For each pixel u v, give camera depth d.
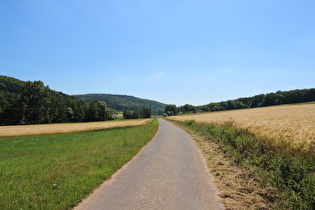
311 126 14.28
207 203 3.80
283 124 16.80
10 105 60.16
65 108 80.38
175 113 146.88
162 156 8.36
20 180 5.25
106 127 33.53
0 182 5.29
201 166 6.69
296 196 3.91
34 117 64.19
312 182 4.12
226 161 7.43
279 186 4.60
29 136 25.58
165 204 3.73
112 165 6.49
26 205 3.65
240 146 8.59
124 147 9.80
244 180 5.17
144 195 4.20
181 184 4.89
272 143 7.87
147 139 13.68
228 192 4.38
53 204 3.69
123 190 4.50
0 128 39.09
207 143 12.15
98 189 4.60
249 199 4.02
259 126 16.11
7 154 11.73
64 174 5.48
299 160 5.42
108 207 3.63
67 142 16.30
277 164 5.66
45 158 8.78
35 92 64.50
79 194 4.18
